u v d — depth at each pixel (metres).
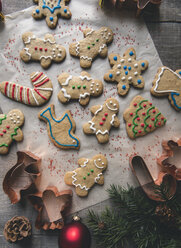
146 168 0.48
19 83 0.51
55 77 0.51
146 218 0.43
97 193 0.50
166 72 0.51
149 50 0.51
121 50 0.51
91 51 0.50
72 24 0.51
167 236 0.42
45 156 0.51
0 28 0.51
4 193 0.50
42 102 0.50
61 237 0.43
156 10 0.52
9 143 0.50
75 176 0.50
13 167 0.47
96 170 0.50
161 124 0.51
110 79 0.50
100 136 0.50
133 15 0.51
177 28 0.52
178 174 0.49
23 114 0.50
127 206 0.44
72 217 0.49
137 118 0.50
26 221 0.47
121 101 0.51
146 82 0.51
